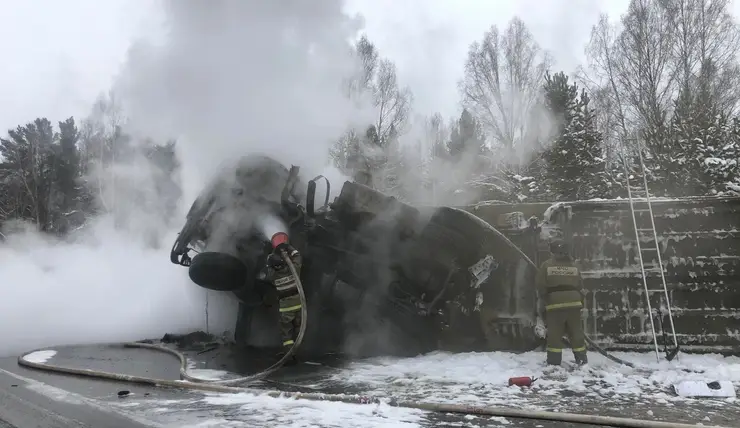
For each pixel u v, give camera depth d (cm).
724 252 752
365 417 478
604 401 524
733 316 734
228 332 944
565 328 664
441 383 605
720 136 1498
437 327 764
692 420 461
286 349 712
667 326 745
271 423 461
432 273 761
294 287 721
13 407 529
